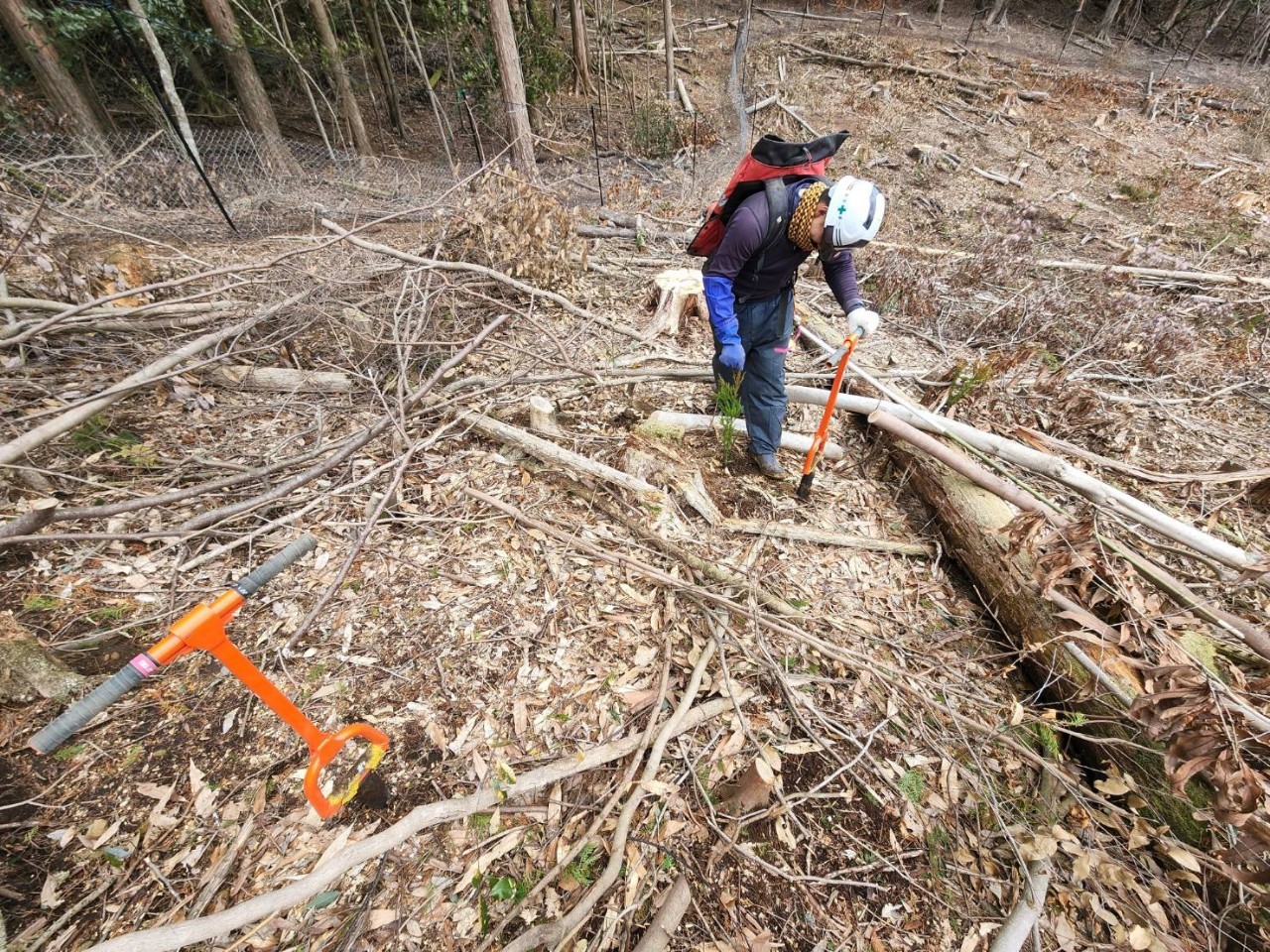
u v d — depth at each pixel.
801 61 11.88
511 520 2.72
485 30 8.59
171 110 6.29
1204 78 12.75
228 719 1.89
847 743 2.10
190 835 1.64
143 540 2.36
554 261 4.62
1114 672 2.14
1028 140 9.95
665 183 7.88
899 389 3.86
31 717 1.80
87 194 4.82
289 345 3.62
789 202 2.28
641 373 3.65
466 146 8.59
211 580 2.30
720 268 2.40
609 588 2.48
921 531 3.10
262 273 3.94
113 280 3.62
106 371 3.17
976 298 5.50
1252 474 3.12
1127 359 4.63
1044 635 2.36
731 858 1.79
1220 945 1.71
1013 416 3.74
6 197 4.17
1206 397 4.27
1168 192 8.66
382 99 9.31
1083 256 6.93
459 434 3.10
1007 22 14.71
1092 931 1.72
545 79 8.70
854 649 2.41
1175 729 1.84
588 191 7.49
